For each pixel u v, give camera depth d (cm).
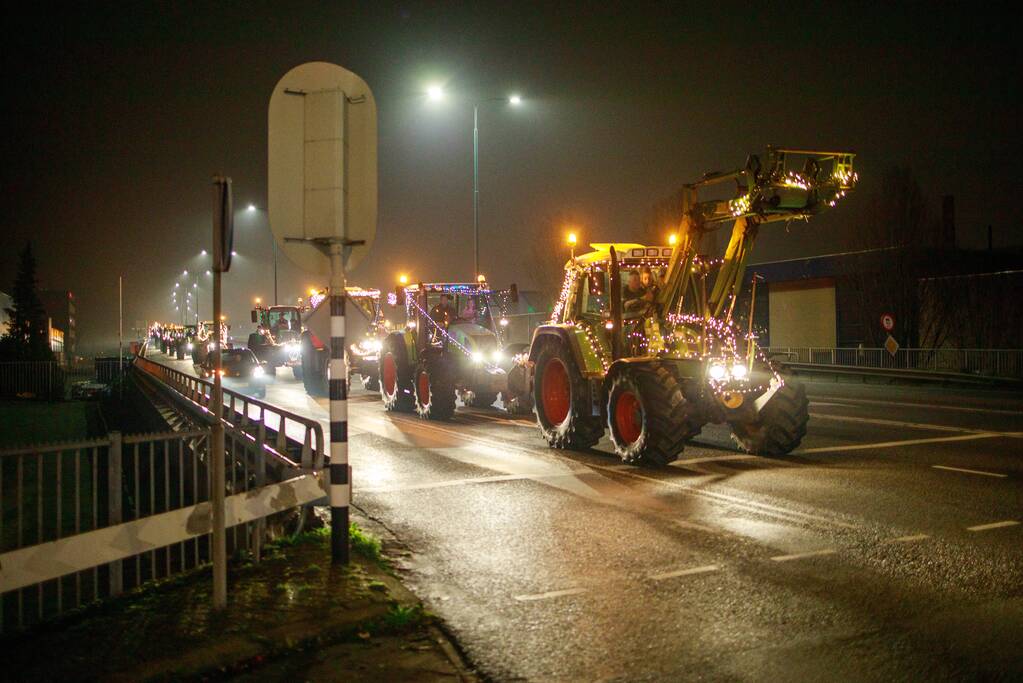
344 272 626
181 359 5709
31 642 531
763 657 486
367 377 2609
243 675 465
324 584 595
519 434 1467
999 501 876
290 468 745
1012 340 2833
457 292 1847
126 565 1005
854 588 604
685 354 1153
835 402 2000
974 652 489
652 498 908
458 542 745
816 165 1082
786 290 3769
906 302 3145
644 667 475
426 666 477
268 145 609
